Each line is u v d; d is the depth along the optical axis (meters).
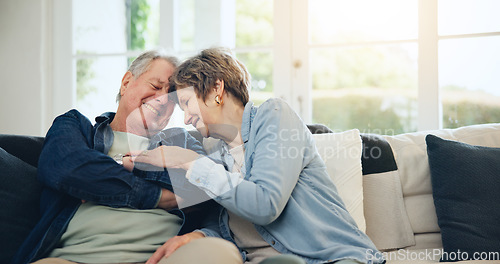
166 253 1.31
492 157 1.79
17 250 1.49
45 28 3.24
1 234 1.48
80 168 1.46
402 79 2.78
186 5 3.11
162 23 3.14
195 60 1.66
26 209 1.56
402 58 2.77
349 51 2.85
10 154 1.65
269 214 1.37
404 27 2.77
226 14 3.04
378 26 2.81
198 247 1.24
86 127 1.64
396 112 2.79
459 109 2.69
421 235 1.89
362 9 2.84
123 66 3.22
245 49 2.98
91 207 1.51
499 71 2.63
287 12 2.91
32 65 3.21
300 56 2.90
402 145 2.00
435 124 2.69
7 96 3.24
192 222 1.60
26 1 3.23
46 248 1.45
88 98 3.25
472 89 2.67
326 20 2.89
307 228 1.42
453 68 2.69
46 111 3.24
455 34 2.68
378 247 1.84
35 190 1.60
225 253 1.23
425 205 1.91
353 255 1.35
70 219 1.50
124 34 3.22
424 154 1.96
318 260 1.38
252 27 2.99
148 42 3.19
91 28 3.26
